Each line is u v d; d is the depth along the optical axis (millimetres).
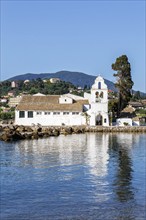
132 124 146625
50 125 144000
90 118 143125
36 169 55062
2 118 185625
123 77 157875
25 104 148500
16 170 54188
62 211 36094
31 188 43781
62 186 44781
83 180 47938
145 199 39719
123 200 39375
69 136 116625
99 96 143125
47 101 149500
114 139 105062
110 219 34219
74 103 148000
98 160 63594
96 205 37812
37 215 35094
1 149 78500
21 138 103938
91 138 108625
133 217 34719
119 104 158250
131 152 74438
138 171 53656
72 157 67000
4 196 40562
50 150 77000
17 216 34812
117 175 50938
